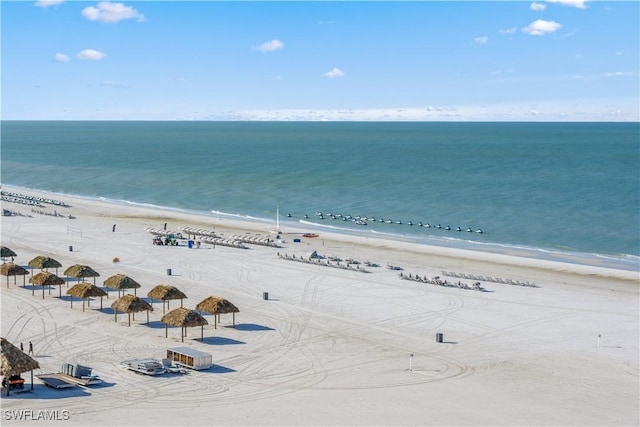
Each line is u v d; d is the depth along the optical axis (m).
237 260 84.88
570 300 67.81
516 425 37.78
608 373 47.19
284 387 43.38
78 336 53.62
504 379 45.59
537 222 117.56
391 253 92.31
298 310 62.78
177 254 88.06
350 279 75.50
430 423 37.78
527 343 53.91
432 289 71.50
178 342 52.69
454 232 109.94
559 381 45.41
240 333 55.47
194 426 36.81
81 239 97.12
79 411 38.62
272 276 76.31
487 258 89.69
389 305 64.88
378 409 39.75
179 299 61.16
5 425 36.34
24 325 56.19
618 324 59.53
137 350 50.47
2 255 76.38
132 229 107.00
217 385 43.56
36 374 44.47
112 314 60.22
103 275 75.12
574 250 96.19
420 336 55.47
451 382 44.81
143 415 38.25
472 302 66.44
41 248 89.62
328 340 54.03
